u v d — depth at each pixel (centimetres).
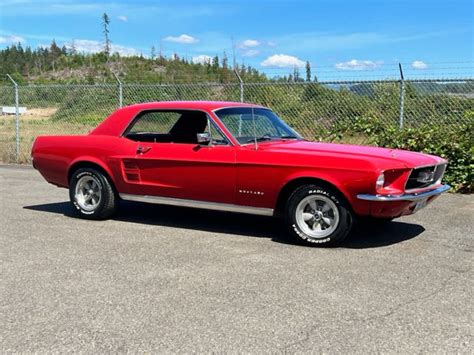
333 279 504
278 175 623
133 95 1518
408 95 1063
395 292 469
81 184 780
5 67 8769
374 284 489
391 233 685
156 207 868
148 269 537
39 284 494
